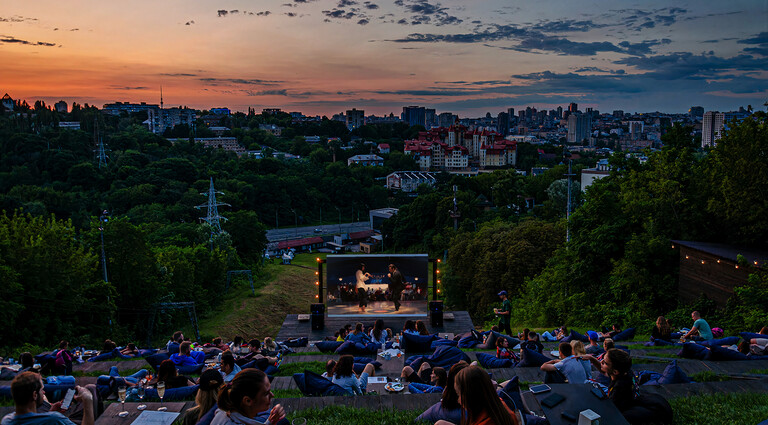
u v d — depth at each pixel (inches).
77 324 1473.9
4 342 1230.3
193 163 7185.0
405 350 631.8
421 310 1031.6
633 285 1059.3
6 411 338.3
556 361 373.7
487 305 1878.7
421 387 400.2
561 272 1294.3
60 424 234.4
